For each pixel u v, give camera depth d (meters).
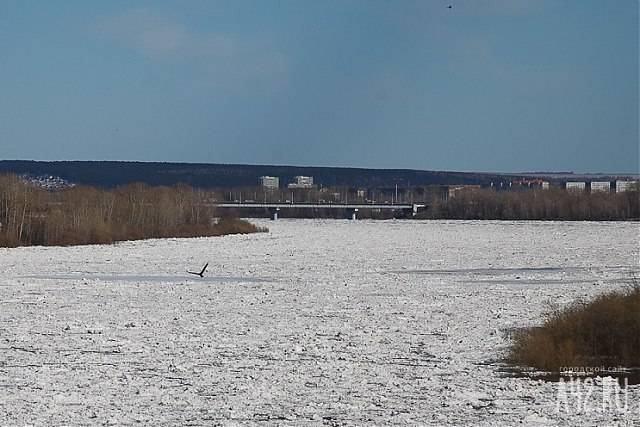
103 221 160.75
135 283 79.12
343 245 146.75
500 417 27.48
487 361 38.12
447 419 27.30
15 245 141.25
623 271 89.50
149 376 35.16
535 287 72.69
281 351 41.22
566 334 38.28
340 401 30.22
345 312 56.88
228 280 83.19
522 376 34.72
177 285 76.88
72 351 41.50
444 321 51.81
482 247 137.75
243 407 29.28
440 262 106.12
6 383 33.69
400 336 45.91
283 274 89.75
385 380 33.97
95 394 31.58
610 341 37.25
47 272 92.88
